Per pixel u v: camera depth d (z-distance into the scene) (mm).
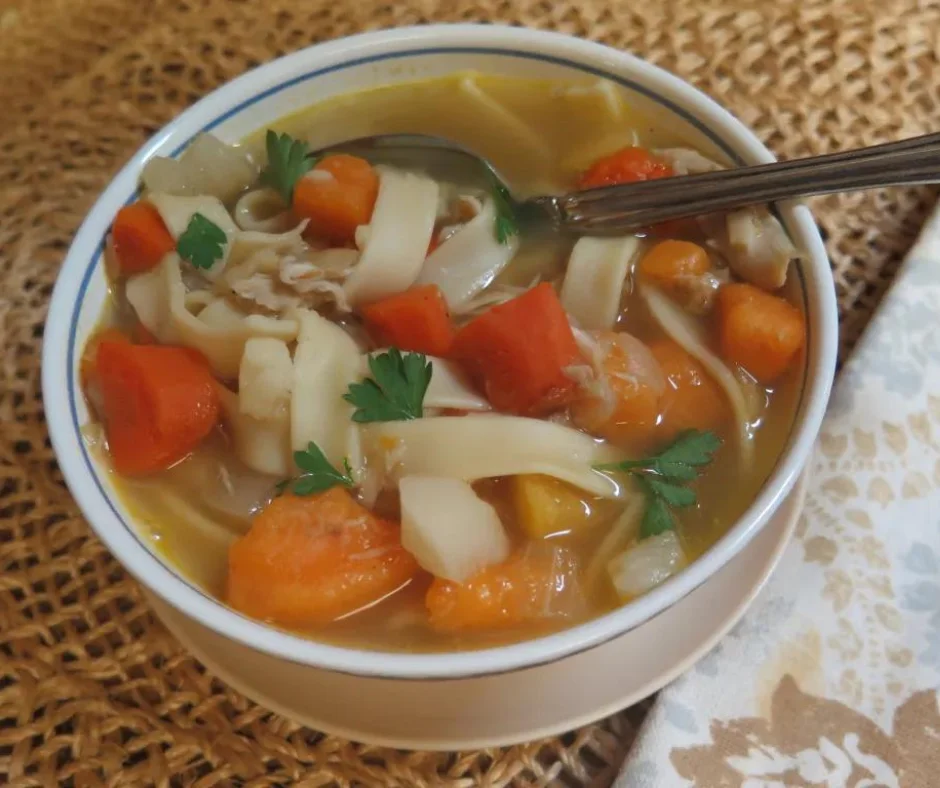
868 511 295
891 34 370
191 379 277
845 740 271
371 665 234
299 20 375
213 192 314
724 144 306
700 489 276
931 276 322
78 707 279
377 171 313
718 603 275
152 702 281
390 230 300
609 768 274
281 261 295
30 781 271
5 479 307
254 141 325
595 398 276
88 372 280
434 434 272
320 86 328
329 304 296
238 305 291
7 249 339
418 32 326
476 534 258
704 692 274
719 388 287
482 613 255
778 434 277
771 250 285
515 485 273
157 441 272
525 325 275
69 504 303
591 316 297
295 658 236
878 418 306
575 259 301
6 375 321
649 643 269
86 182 350
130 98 365
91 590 295
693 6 375
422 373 273
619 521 271
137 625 290
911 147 269
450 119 333
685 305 295
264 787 271
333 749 275
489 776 272
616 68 318
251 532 259
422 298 287
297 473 272
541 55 324
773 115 356
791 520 285
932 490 299
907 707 274
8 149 356
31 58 373
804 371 272
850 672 278
